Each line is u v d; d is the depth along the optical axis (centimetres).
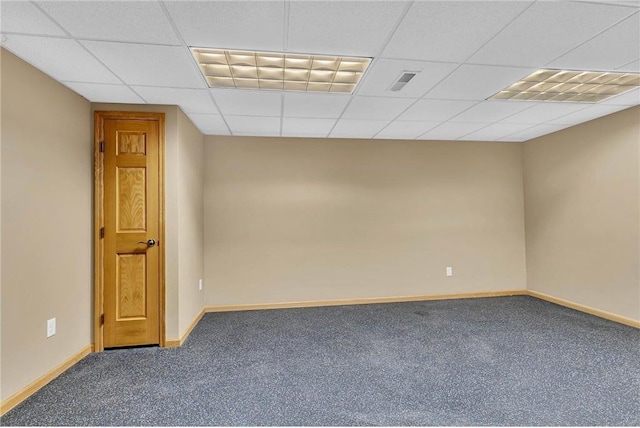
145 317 291
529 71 236
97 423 183
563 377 230
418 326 339
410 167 445
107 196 287
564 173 402
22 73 208
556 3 161
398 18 171
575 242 390
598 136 358
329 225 426
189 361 261
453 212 453
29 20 167
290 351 279
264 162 414
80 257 265
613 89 279
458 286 453
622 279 339
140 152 292
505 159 466
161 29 178
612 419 183
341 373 239
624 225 336
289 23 174
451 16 170
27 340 209
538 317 364
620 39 194
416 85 258
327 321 359
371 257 434
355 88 262
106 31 179
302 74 241
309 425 181
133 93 266
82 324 268
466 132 407
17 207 203
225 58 216
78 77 235
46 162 228
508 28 182
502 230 464
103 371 244
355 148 434
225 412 193
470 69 232
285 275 416
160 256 293
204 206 401
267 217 414
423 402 201
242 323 354
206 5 158
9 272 197
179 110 300
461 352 274
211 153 404
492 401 202
